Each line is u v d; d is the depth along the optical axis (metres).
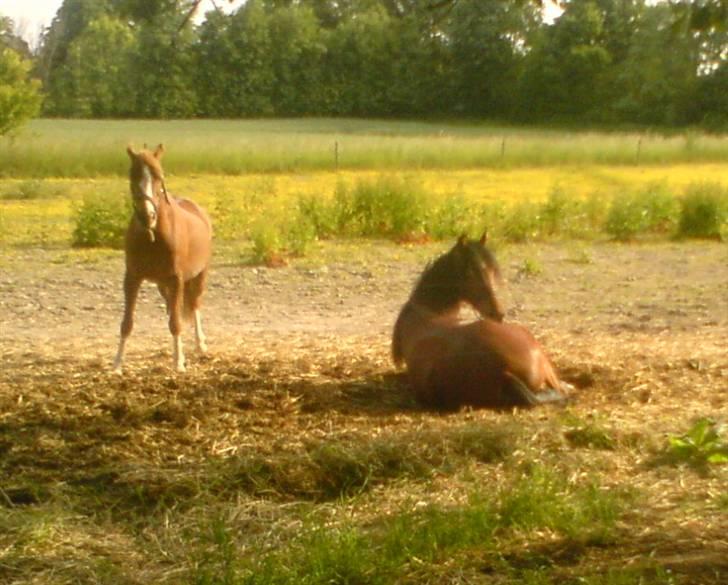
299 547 5.12
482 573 4.86
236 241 18.92
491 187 27.69
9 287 14.27
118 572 4.95
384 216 20.06
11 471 6.22
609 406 7.57
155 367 9.13
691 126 33.75
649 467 6.32
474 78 20.80
